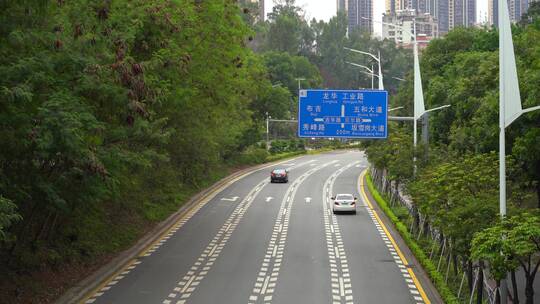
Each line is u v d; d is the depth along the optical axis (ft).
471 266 72.95
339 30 503.20
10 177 65.46
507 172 83.97
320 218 145.18
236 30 113.19
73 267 87.04
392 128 174.70
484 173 76.38
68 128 57.36
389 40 504.02
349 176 248.32
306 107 132.98
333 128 132.46
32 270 78.79
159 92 73.97
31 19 61.62
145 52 90.02
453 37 196.24
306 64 390.01
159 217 136.15
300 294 76.59
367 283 83.05
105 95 68.18
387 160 155.53
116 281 83.46
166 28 90.27
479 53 156.76
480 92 124.88
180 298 74.33
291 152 343.67
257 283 82.23
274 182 221.87
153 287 79.97
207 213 150.71
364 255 102.42
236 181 224.53
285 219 142.92
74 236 94.73
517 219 55.52
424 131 131.95
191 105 120.57
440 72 192.44
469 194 74.02
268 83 251.19
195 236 119.75
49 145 57.11
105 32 70.85
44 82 61.52
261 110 275.18
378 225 135.13
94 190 73.41
